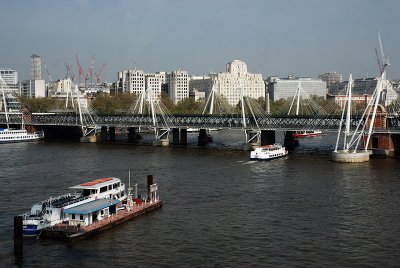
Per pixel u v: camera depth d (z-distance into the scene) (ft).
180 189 402.11
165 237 279.08
